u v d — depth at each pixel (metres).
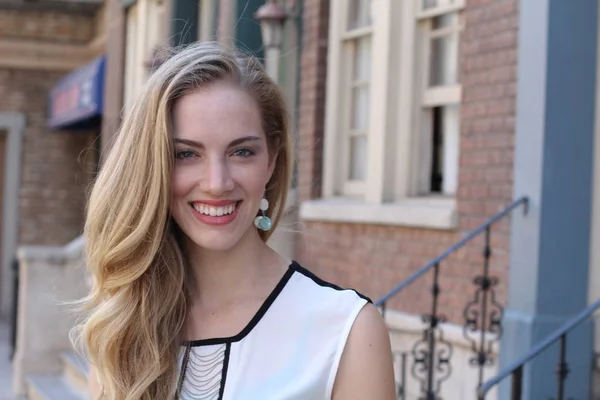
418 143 6.04
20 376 8.63
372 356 1.92
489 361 5.01
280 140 2.17
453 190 5.78
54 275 8.73
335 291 1.99
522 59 4.73
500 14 5.04
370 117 6.29
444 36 5.91
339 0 6.82
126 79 10.90
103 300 2.18
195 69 2.02
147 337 2.07
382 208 5.98
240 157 2.03
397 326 5.84
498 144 5.02
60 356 8.70
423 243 5.68
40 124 13.69
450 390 5.37
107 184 2.09
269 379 1.94
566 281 4.60
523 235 4.65
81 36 13.55
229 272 2.07
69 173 13.78
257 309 2.02
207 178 2.00
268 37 7.34
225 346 2.01
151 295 2.10
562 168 4.59
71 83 12.35
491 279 4.83
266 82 2.10
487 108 5.12
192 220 2.03
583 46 4.62
